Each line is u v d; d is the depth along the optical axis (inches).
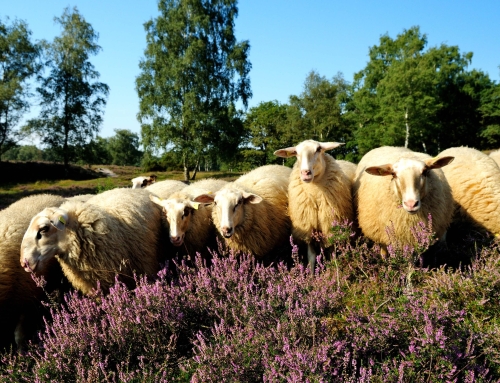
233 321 157.3
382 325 133.0
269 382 109.7
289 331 129.9
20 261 194.9
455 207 263.4
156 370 139.6
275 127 2319.1
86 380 129.9
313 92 2068.2
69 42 1567.4
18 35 1499.8
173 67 1317.7
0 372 152.6
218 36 1444.4
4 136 1544.0
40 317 217.6
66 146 1614.2
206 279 174.4
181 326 154.3
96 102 1659.7
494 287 153.6
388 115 1541.6
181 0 1386.6
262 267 189.8
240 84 1483.8
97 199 253.3
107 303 172.2
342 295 164.9
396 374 112.9
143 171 2117.4
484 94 1911.9
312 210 247.3
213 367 120.3
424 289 159.9
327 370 112.3
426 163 201.8
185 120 1336.1
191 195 275.6
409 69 1520.7
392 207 215.0
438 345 116.5
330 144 239.8
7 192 1097.4
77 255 201.6
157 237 253.9
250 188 267.7
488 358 122.0
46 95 1574.8
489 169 258.8
